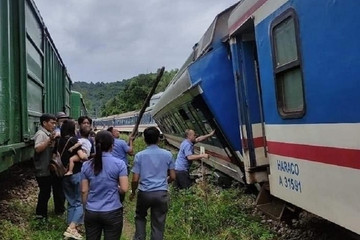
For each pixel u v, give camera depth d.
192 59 11.51
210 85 8.07
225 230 7.00
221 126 8.09
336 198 4.41
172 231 7.28
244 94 7.45
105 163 5.14
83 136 7.86
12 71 7.35
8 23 6.69
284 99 5.66
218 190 10.41
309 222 7.21
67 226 7.74
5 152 6.53
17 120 7.58
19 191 10.98
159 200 5.98
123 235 7.48
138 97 68.19
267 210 7.34
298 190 5.37
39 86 10.60
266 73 6.12
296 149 5.32
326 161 4.56
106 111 79.00
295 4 5.01
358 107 3.88
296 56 5.11
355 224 4.07
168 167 6.17
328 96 4.41
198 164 14.35
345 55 4.04
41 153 7.83
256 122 7.43
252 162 7.36
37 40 10.38
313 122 4.79
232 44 7.54
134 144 23.03
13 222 7.80
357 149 3.94
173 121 15.60
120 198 5.30
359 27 3.79
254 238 6.82
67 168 7.17
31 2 9.06
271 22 5.77
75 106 28.48
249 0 6.62
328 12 4.30
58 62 16.11
